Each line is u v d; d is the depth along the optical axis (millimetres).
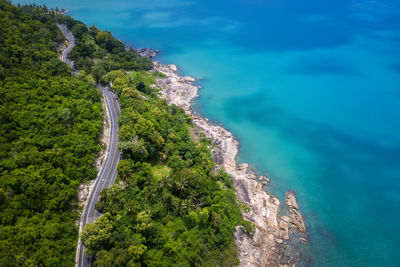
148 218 89812
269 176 156250
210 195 117312
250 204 130750
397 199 141500
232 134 188750
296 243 119250
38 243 77688
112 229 87000
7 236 74062
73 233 87312
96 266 81125
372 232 125688
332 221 131125
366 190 147375
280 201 140250
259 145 179375
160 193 106312
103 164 116000
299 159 168500
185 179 109812
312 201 141375
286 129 194000
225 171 148750
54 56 161625
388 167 161375
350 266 112375
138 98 162000
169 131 143125
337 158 168625
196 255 91125
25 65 135250
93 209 97125
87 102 135250
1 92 111000
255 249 112750
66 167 101750
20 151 96812
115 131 136375
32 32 174500
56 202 88125
